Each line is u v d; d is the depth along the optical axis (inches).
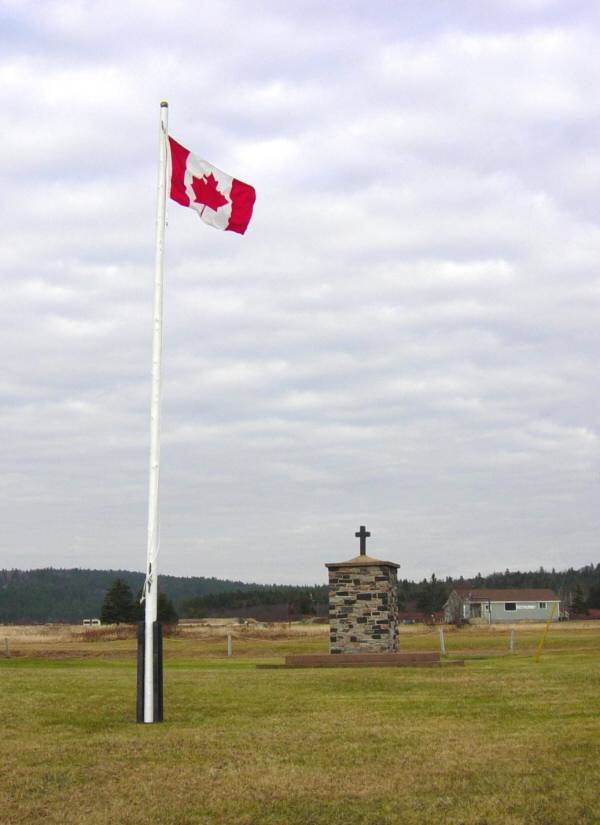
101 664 1121.4
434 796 354.0
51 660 1248.2
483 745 440.1
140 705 530.3
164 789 372.8
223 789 371.2
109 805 352.5
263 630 2314.2
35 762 420.8
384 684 708.7
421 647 1482.5
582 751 417.7
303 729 495.8
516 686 671.8
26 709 579.5
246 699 623.8
